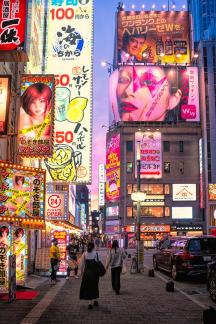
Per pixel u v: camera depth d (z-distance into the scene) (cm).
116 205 7912
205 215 7594
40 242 2825
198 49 8356
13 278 1254
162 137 7988
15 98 2050
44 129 1720
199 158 7862
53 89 1752
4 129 1404
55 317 1002
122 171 7894
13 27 1422
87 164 2541
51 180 2517
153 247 7531
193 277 1970
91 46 2678
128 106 8012
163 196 7756
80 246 4831
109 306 1170
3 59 1462
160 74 8062
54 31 2698
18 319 964
